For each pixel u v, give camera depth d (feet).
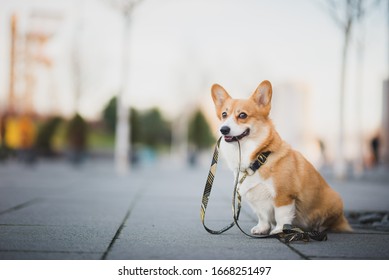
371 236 14.85
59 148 99.96
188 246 12.70
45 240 13.21
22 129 73.56
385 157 83.76
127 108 58.18
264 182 13.80
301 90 103.09
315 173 14.92
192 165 100.99
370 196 31.27
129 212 20.34
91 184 38.40
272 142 14.03
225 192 33.50
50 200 24.84
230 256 11.61
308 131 102.12
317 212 14.93
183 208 22.35
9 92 90.43
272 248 12.65
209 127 169.78
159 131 202.90
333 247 12.90
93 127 138.31
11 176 46.55
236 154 14.26
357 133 62.34
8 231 14.67
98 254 11.57
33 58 91.56
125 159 58.49
